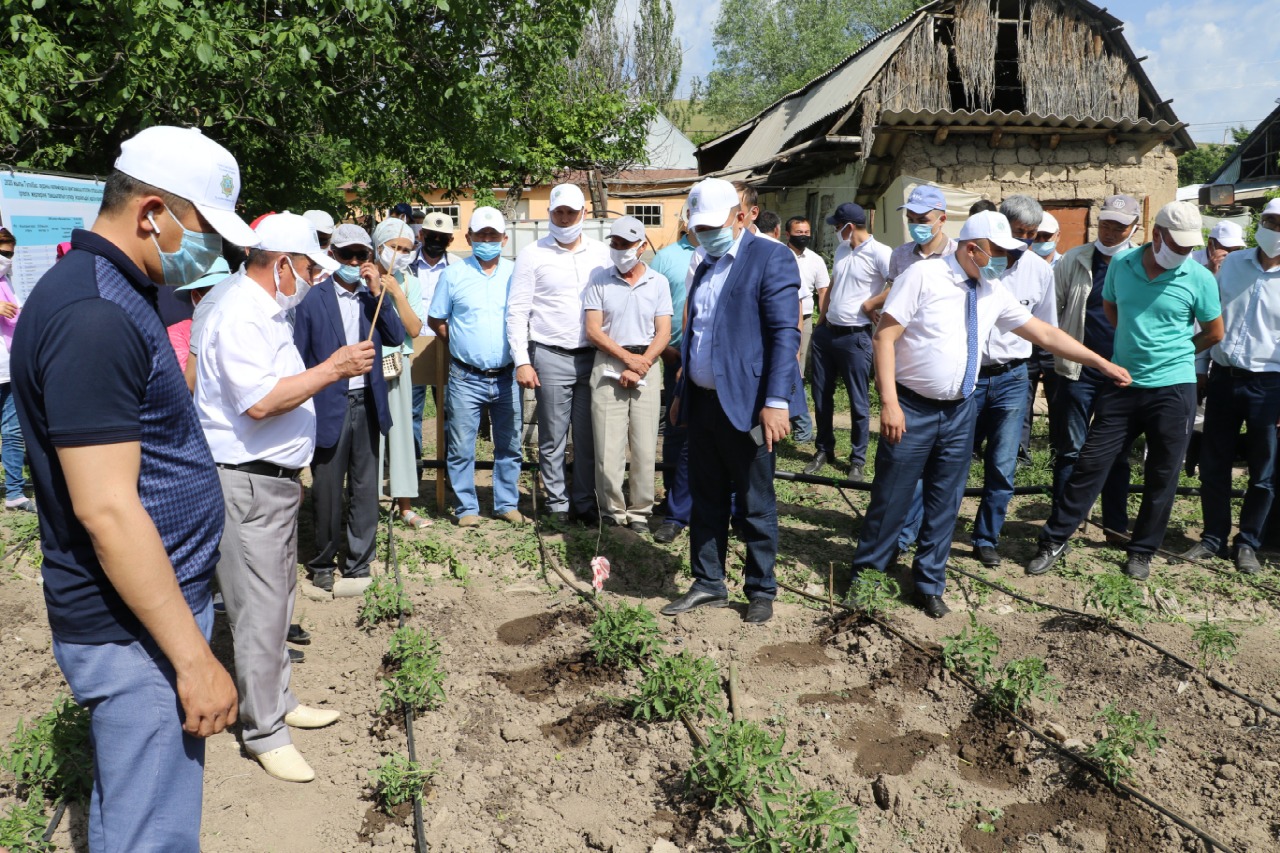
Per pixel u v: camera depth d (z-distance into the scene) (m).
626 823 3.44
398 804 3.53
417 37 10.12
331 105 10.31
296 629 4.76
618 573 5.72
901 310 4.83
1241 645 4.90
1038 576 5.78
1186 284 5.36
